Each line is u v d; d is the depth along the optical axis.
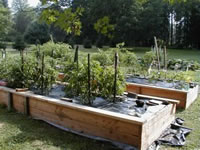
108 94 3.17
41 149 2.29
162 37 26.02
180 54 18.33
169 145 2.49
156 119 2.54
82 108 2.63
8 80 3.85
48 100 2.98
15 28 32.53
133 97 3.37
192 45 26.64
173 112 3.11
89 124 2.62
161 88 4.16
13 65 3.80
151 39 24.81
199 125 3.10
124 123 2.32
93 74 3.11
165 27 26.19
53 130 2.80
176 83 4.54
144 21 22.00
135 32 22.64
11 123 2.98
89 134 2.63
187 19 25.94
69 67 3.64
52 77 3.76
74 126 2.76
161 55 7.92
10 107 3.58
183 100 3.89
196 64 8.95
